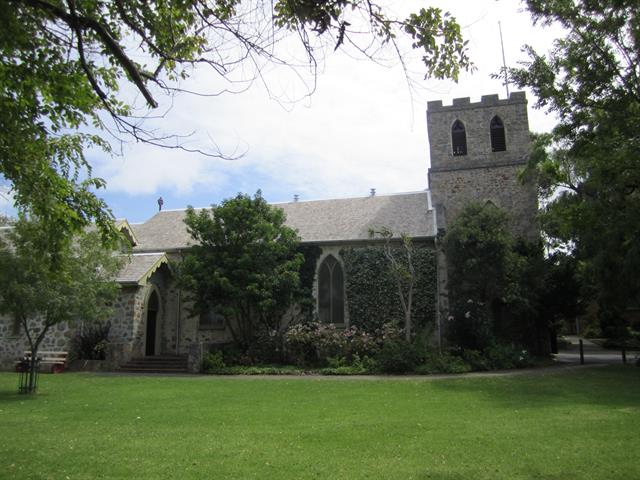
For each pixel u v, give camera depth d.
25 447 8.20
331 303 25.77
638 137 9.75
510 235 24.08
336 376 19.83
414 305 24.44
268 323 24.75
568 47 10.42
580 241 21.45
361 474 6.70
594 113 10.57
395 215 27.50
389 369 20.44
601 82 10.08
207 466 7.07
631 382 16.48
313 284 25.69
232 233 23.72
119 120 6.02
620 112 9.85
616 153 9.72
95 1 6.60
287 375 20.50
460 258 23.55
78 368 22.61
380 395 14.27
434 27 6.29
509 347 22.52
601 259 20.09
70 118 6.95
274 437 8.87
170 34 6.92
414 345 21.31
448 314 24.11
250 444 8.35
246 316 24.77
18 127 6.51
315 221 28.41
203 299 23.34
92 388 16.20
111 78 7.41
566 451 7.75
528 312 24.34
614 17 9.95
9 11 5.80
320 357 23.14
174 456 7.61
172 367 22.23
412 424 9.98
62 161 7.64
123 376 20.11
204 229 23.73
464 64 6.64
